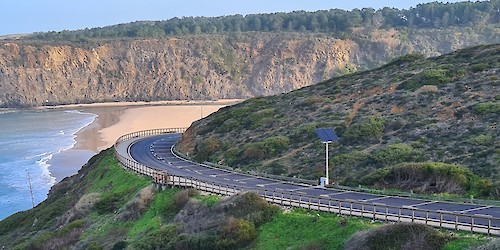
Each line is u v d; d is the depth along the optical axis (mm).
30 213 51125
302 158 46188
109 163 52656
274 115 60312
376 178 37875
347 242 24047
